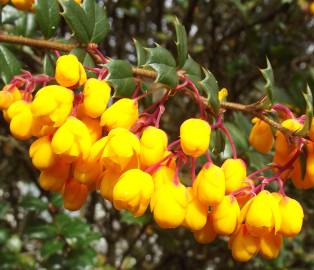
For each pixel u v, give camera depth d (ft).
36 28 0.51
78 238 0.59
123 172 0.30
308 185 0.34
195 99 0.35
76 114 0.32
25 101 0.33
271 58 0.79
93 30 0.38
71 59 0.31
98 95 0.31
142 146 0.31
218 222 0.31
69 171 0.33
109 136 0.30
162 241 0.79
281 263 0.70
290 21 0.82
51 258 0.59
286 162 0.34
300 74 0.68
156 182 0.31
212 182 0.30
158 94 0.43
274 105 0.35
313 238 0.94
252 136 0.37
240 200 0.32
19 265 0.63
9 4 0.51
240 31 0.80
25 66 0.52
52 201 0.61
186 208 0.31
